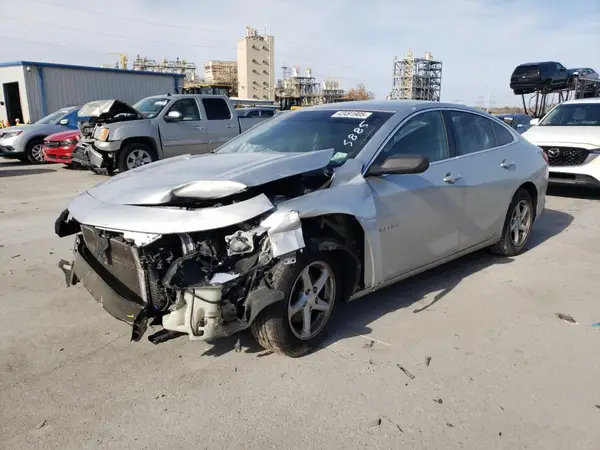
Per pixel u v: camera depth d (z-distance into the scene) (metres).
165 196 3.16
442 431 2.75
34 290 4.66
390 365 3.39
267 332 3.28
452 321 4.06
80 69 23.83
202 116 12.86
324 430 2.75
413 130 4.38
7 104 23.66
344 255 3.63
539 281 4.96
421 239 4.27
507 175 5.25
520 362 3.45
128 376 3.25
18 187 10.81
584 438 2.69
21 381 3.20
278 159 3.57
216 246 3.09
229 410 2.91
